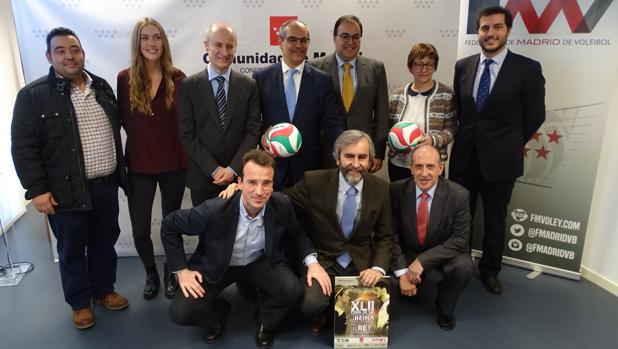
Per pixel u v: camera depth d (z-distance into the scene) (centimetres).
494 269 276
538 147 285
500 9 238
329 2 293
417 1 297
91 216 233
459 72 266
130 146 244
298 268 239
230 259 205
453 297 228
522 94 248
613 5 249
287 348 216
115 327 234
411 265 229
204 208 200
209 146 233
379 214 227
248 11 290
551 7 261
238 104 234
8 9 408
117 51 290
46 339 224
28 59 283
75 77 210
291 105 247
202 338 225
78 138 210
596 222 281
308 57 301
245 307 252
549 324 237
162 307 253
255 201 188
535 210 293
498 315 246
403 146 248
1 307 254
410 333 228
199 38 293
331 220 222
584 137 269
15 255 326
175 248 209
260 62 300
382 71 266
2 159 376
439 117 263
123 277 289
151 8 285
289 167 251
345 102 265
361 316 213
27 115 201
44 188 207
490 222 271
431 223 231
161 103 240
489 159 254
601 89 259
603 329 233
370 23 299
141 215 254
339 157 213
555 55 267
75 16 282
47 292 271
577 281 284
